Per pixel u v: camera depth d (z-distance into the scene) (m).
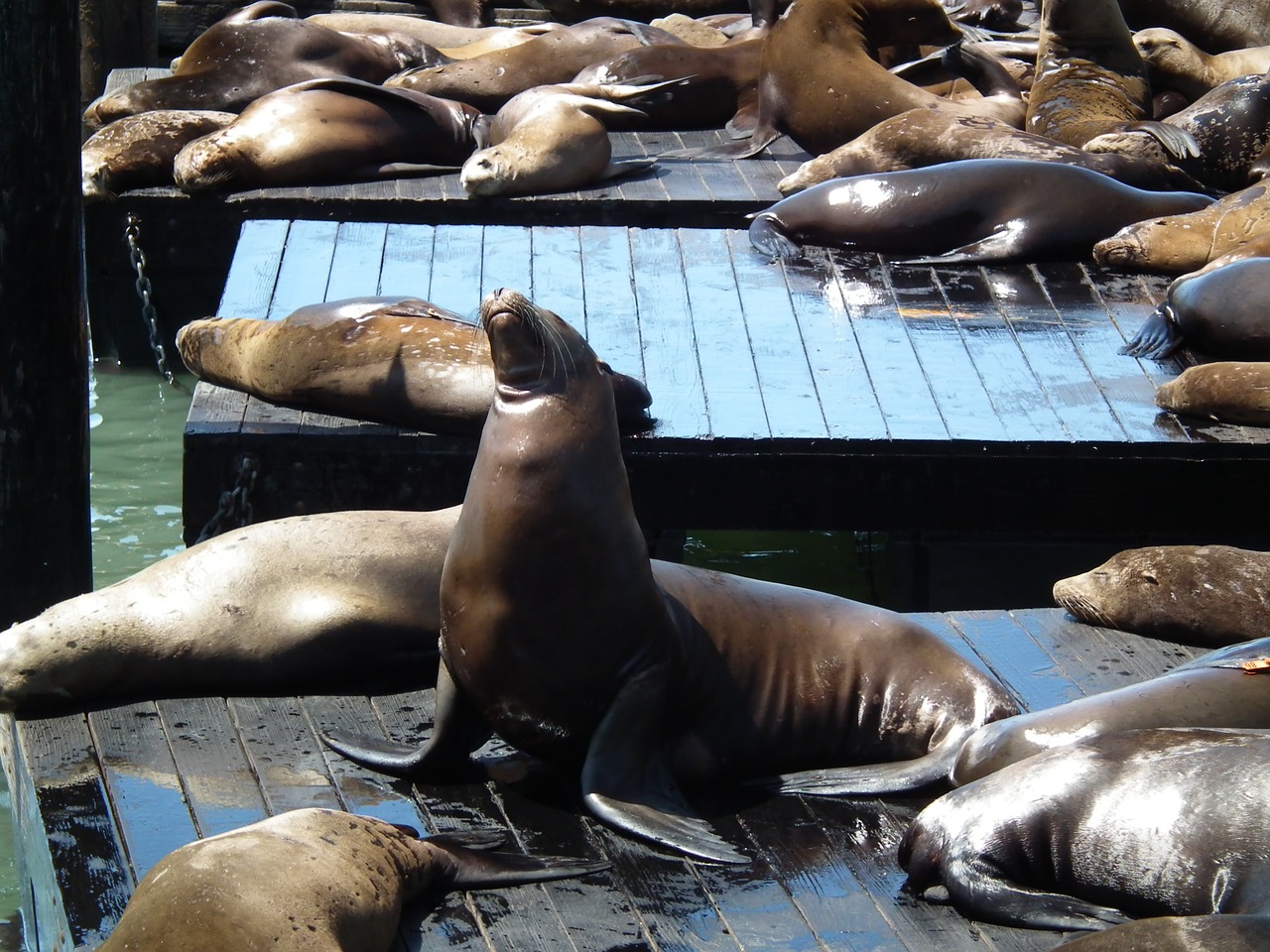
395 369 10.13
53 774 6.66
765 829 6.37
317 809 5.60
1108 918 5.47
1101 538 10.71
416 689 7.59
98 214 15.28
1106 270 13.27
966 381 11.03
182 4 22.97
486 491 6.13
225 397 10.78
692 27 21.12
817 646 6.92
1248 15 20.92
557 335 6.21
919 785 6.61
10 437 9.84
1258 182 14.58
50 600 10.16
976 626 8.60
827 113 16.66
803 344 11.59
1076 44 17.47
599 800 6.16
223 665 7.38
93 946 5.44
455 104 16.89
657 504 10.15
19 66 9.38
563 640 6.18
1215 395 10.36
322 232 13.58
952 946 5.57
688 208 15.23
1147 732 5.85
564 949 5.50
